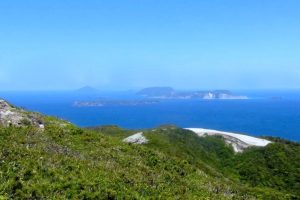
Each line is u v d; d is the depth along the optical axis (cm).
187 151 7194
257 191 3903
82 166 2036
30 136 2400
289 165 7269
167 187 2178
